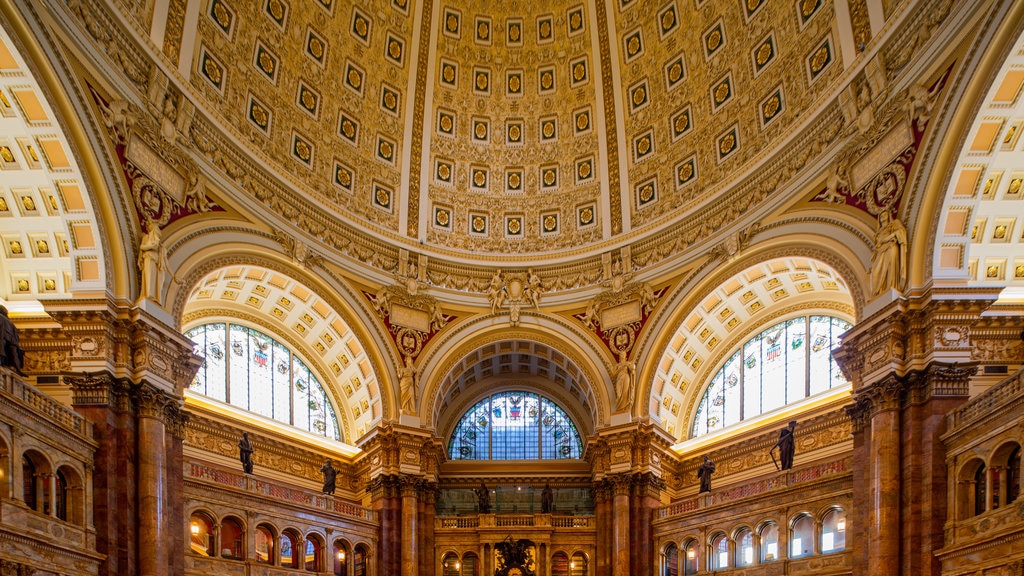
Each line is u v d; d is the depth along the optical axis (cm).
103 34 2767
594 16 4469
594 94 4578
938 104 2664
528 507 4797
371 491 4181
